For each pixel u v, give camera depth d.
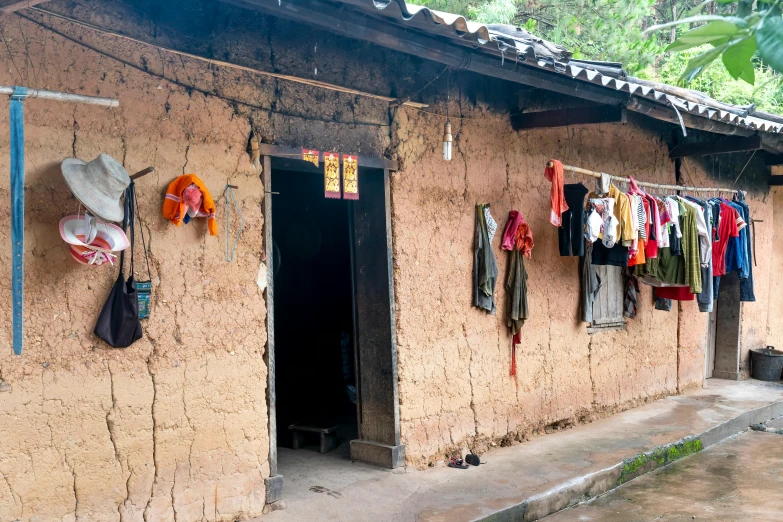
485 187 6.86
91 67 4.28
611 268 8.55
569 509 6.00
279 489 5.20
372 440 6.20
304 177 8.51
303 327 8.56
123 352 4.43
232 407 4.95
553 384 7.70
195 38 4.71
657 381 9.46
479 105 6.80
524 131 7.29
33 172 4.05
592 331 8.24
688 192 9.76
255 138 5.04
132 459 4.46
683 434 7.84
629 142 8.78
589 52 13.62
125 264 4.43
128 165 4.43
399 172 6.07
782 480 6.96
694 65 1.82
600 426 8.04
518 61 5.24
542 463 6.58
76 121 4.22
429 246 6.32
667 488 6.66
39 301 4.09
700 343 10.30
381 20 4.47
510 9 12.22
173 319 4.65
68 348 4.20
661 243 7.56
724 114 7.32
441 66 6.37
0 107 3.93
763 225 11.52
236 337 4.97
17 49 3.98
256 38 5.05
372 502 5.38
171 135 4.63
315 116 5.48
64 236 4.03
